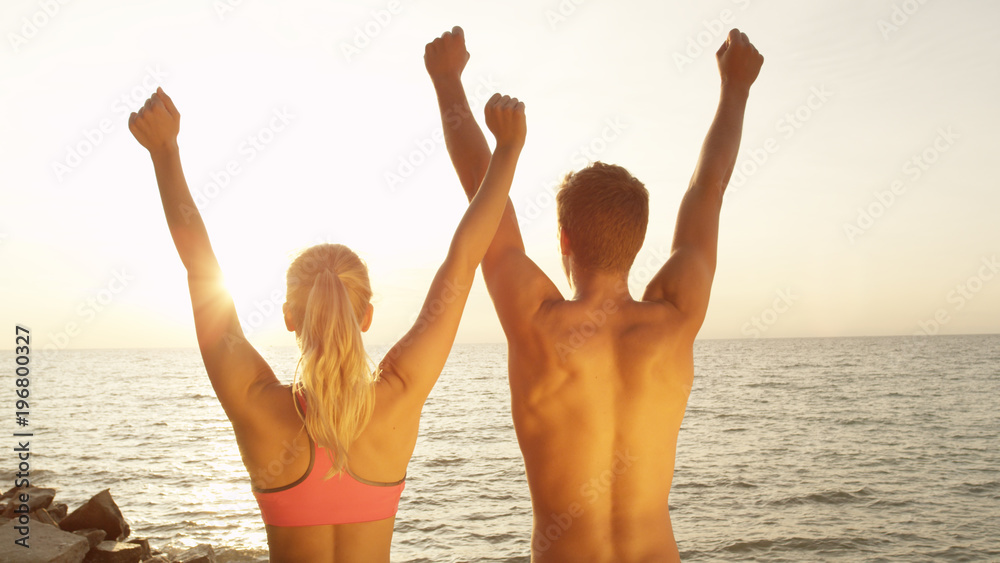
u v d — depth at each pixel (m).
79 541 10.35
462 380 93.88
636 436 1.74
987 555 15.24
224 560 15.39
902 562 14.87
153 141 1.76
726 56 2.19
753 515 19.00
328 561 1.76
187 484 24.95
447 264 1.80
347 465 1.75
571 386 1.75
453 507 20.59
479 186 2.00
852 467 26.25
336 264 1.91
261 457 1.76
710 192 2.00
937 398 53.06
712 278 1.90
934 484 22.94
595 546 1.71
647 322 1.78
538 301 1.81
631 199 1.78
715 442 33.47
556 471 1.76
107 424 45.31
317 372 1.72
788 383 70.50
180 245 1.77
